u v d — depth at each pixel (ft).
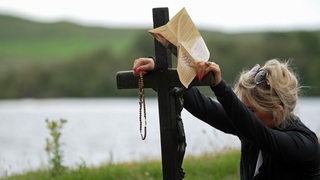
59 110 146.30
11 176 37.45
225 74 205.05
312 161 17.11
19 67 269.85
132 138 69.77
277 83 17.15
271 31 219.00
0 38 419.95
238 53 207.21
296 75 18.30
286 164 17.25
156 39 17.26
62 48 387.34
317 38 210.79
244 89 17.48
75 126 89.30
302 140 16.89
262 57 209.46
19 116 119.65
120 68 245.04
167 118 17.44
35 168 42.37
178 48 16.22
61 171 36.81
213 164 37.45
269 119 17.43
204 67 16.07
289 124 17.37
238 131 17.33
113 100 217.36
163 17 17.43
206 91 74.02
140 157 47.52
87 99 239.50
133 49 250.78
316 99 158.20
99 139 69.77
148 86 17.54
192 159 39.22
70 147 61.98
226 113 16.81
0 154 59.26
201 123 72.54
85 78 247.70
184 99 18.38
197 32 16.48
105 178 35.68
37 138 77.25
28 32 439.63
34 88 251.19
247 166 17.99
